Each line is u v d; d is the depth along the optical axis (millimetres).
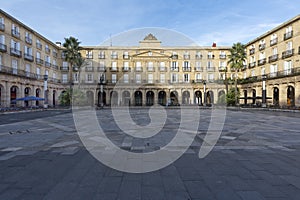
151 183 3828
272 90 37375
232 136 8641
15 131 9984
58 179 4004
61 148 6477
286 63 34594
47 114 22141
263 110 30562
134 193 3420
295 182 3869
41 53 41250
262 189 3572
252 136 8672
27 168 4625
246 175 4227
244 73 48156
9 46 31844
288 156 5641
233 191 3494
